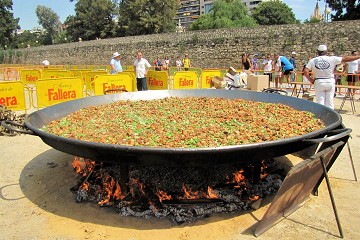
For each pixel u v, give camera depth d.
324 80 6.38
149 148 2.58
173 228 3.08
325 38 22.92
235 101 5.95
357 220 3.19
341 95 12.44
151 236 2.95
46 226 3.13
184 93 6.64
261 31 26.48
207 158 2.69
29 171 4.63
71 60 43.97
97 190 3.80
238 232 3.00
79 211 3.42
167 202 3.46
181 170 3.73
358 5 35.41
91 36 61.78
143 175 3.73
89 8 61.28
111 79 9.97
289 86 14.70
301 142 2.89
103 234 2.98
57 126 4.13
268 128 3.91
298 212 3.35
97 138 3.59
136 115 4.91
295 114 4.67
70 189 3.91
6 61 54.91
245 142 3.37
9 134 6.73
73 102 5.24
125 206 3.44
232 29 28.47
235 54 28.11
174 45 32.38
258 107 5.30
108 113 5.00
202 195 3.65
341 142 3.22
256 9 65.94
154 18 50.28
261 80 11.09
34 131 3.12
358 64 11.58
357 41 21.53
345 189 3.93
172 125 4.25
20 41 83.69
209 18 46.62
